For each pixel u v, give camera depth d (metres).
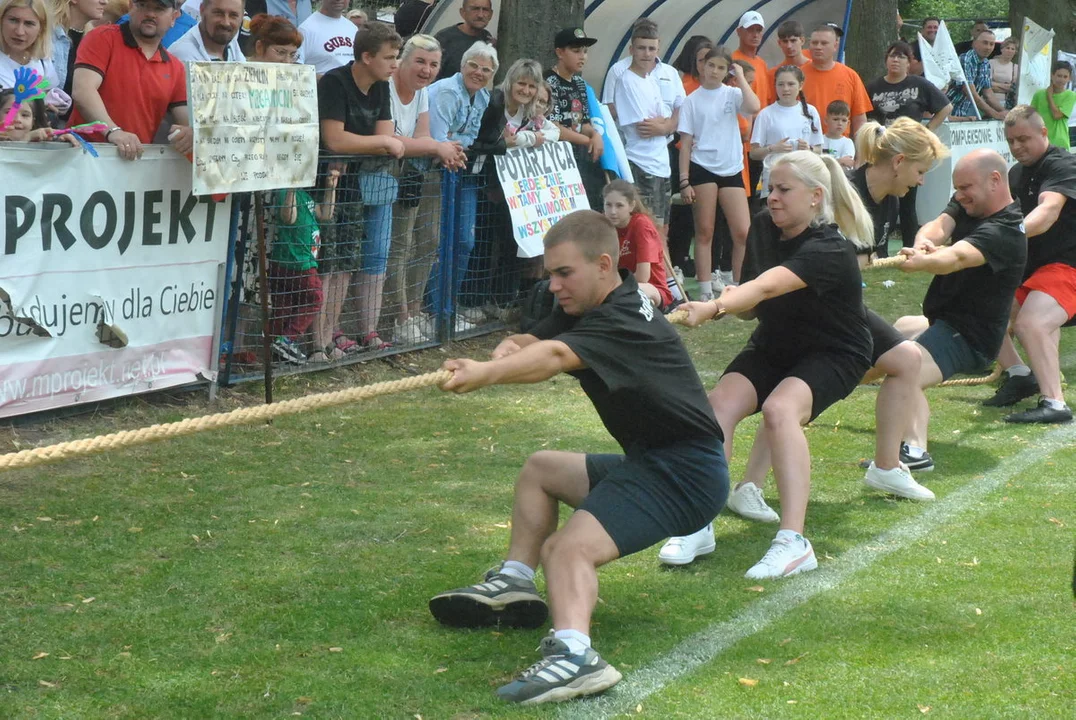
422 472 5.81
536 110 8.66
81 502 5.15
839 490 5.73
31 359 5.80
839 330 4.80
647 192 9.95
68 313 5.94
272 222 7.04
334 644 3.82
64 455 2.97
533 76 8.54
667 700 3.45
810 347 4.83
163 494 5.32
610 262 3.70
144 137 6.48
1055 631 3.98
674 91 10.16
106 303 6.11
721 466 3.85
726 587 4.42
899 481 5.58
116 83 6.34
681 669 3.67
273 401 6.88
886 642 3.90
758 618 4.11
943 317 6.34
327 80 7.24
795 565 4.57
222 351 7.12
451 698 3.44
